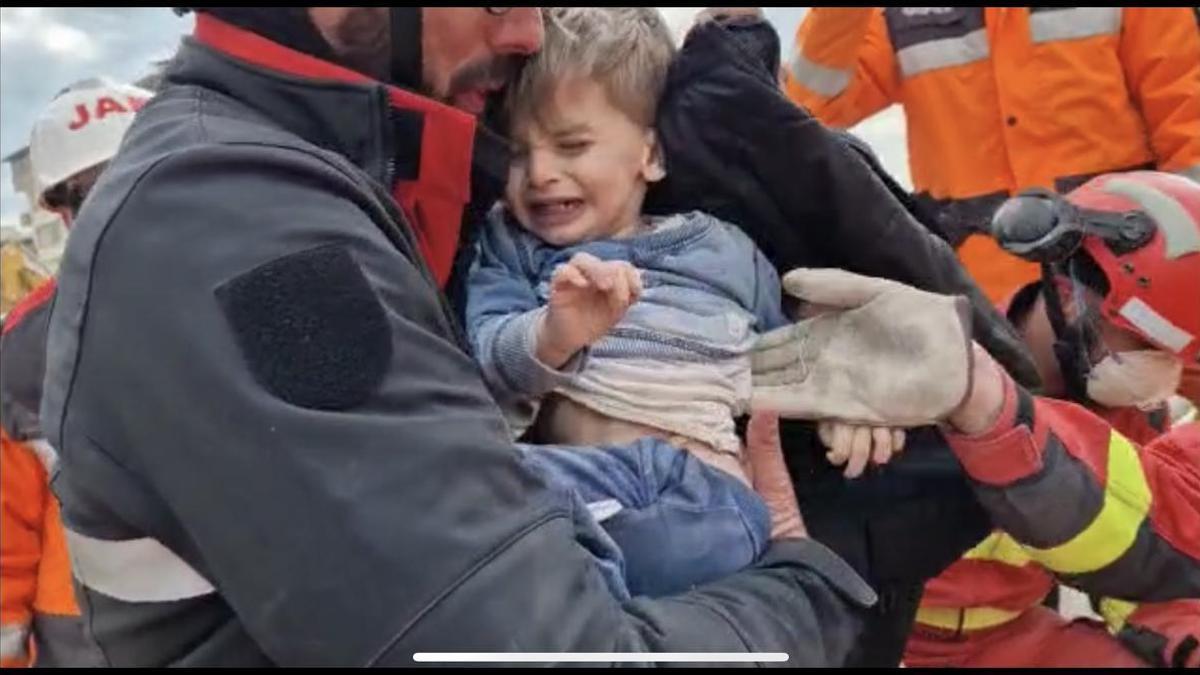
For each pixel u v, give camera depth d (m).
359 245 0.90
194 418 0.83
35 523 2.08
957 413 1.23
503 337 1.22
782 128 1.31
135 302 0.86
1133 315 1.49
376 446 0.83
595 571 0.93
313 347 0.84
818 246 1.37
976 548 1.58
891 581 1.37
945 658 1.66
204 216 0.87
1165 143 2.54
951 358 1.20
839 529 1.34
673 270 1.32
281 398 0.83
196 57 1.02
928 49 2.67
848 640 1.13
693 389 1.27
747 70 1.32
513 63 1.26
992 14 2.62
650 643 0.93
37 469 2.03
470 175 1.11
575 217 1.34
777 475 1.26
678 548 1.16
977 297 1.43
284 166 0.90
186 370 0.84
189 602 0.88
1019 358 1.45
